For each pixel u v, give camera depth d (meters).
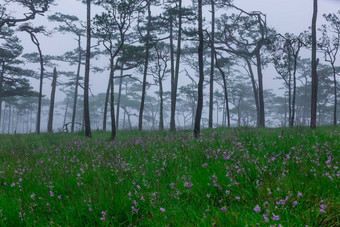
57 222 3.57
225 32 39.09
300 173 4.25
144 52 33.38
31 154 9.33
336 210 3.13
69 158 7.87
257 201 3.60
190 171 5.05
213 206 3.56
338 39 25.23
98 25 17.77
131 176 4.98
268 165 4.72
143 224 3.33
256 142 7.35
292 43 25.17
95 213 3.64
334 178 3.81
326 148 5.81
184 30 31.28
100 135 21.56
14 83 45.84
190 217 3.29
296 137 7.89
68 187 4.60
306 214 3.04
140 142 9.39
